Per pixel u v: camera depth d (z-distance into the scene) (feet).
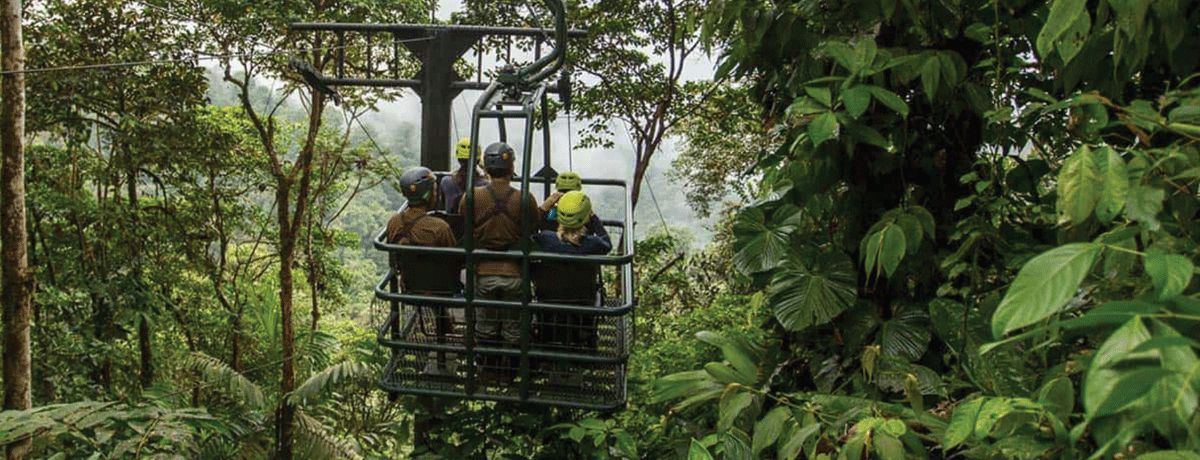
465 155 18.29
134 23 59.98
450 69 23.97
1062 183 5.35
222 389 30.27
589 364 15.28
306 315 86.89
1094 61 7.92
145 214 64.59
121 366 60.85
